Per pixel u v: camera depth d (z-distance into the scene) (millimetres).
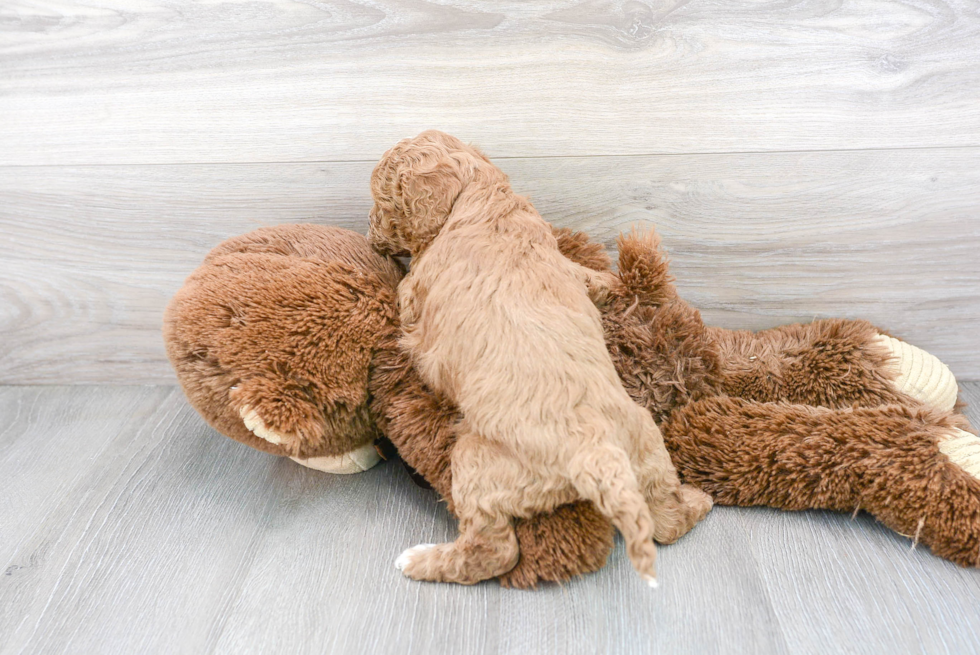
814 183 1282
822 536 1072
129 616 957
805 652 883
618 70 1205
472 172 1065
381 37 1196
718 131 1248
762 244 1339
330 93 1243
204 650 903
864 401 1214
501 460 917
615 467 824
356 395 1082
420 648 898
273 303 1046
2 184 1332
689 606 952
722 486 1123
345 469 1214
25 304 1449
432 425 1059
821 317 1403
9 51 1233
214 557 1055
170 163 1311
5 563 1049
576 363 923
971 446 1067
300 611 956
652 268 1167
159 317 1464
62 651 909
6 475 1243
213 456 1300
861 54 1188
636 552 781
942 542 1014
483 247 1000
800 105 1226
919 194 1283
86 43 1224
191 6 1190
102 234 1379
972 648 884
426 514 1137
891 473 1036
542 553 966
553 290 985
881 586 979
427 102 1242
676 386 1188
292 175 1312
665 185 1293
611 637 908
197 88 1249
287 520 1130
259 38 1208
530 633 916
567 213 1318
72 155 1308
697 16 1168
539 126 1252
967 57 1185
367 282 1103
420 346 1027
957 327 1399
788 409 1156
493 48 1196
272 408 1005
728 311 1407
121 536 1100
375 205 1110
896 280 1362
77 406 1458
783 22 1170
